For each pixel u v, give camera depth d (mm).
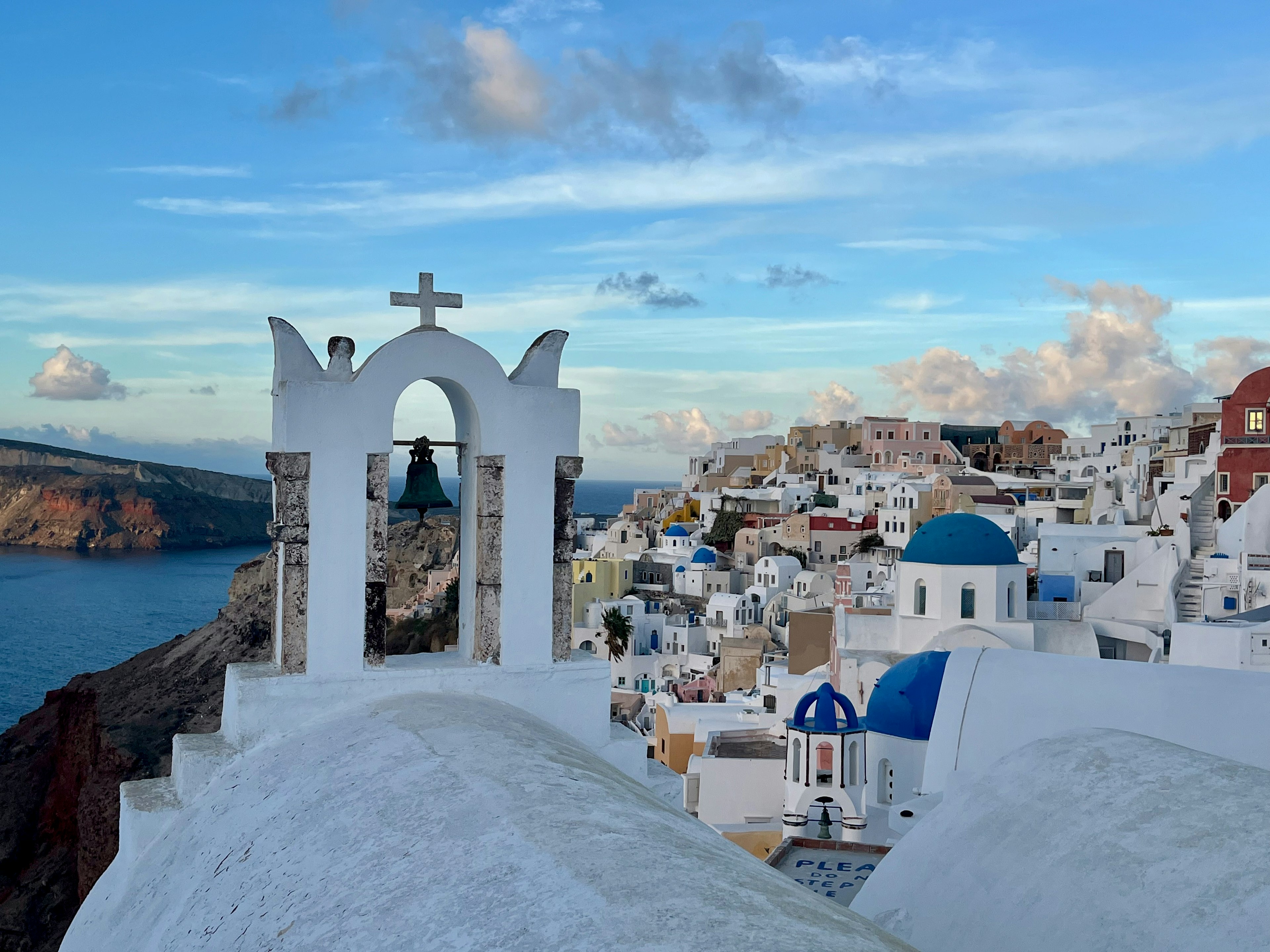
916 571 45875
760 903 4898
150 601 199750
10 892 74750
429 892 5422
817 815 31094
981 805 9250
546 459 10148
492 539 10008
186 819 8578
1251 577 46750
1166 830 7547
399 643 72938
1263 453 55562
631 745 10312
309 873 6348
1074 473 115188
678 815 7176
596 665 10258
